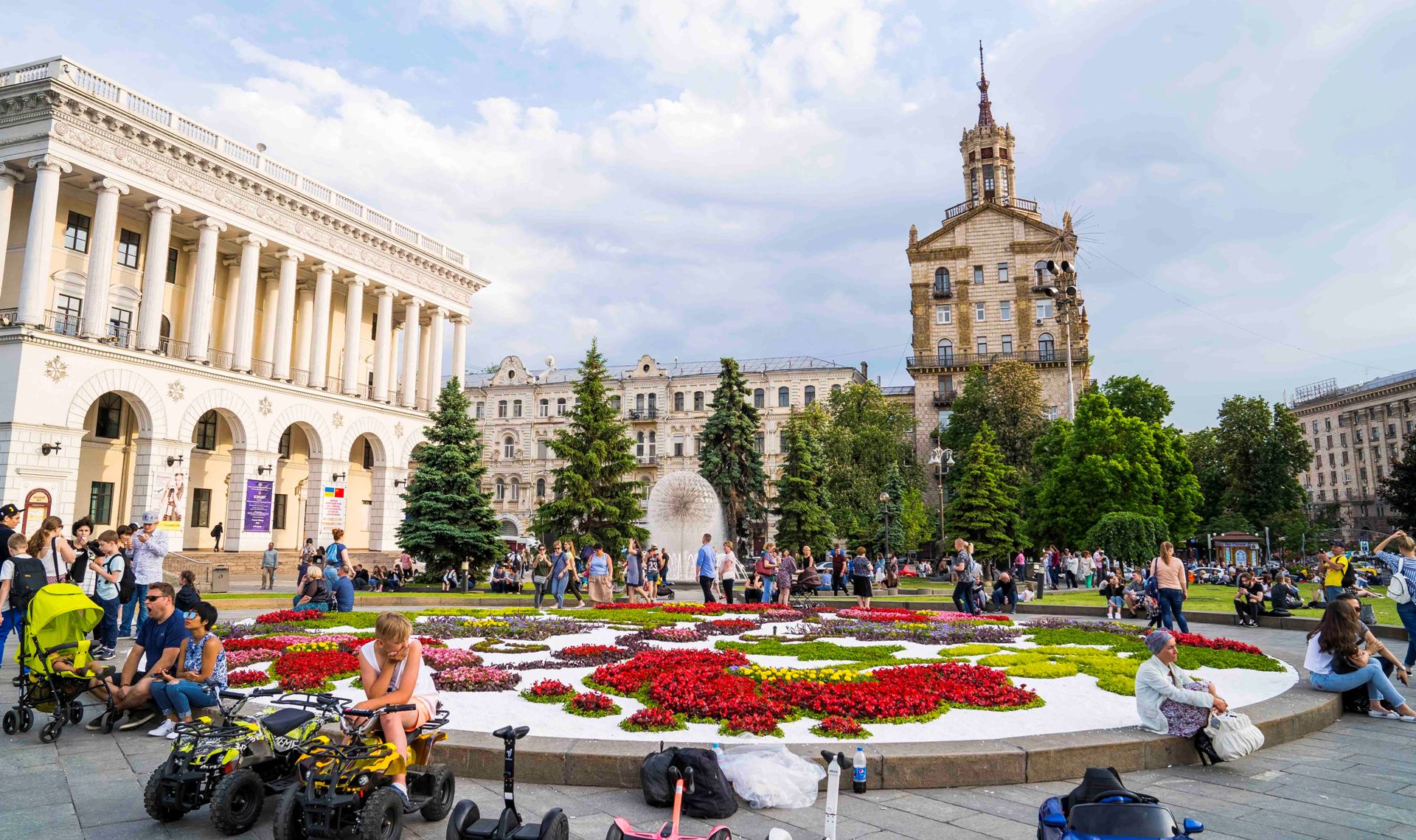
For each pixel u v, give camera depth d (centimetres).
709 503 4069
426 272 5734
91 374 3634
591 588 2584
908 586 4475
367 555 4947
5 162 3609
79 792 689
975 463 5247
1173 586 1689
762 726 812
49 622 874
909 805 668
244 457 4350
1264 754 848
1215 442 8000
